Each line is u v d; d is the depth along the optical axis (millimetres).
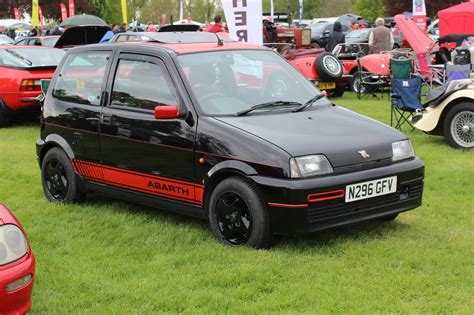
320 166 4770
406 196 5273
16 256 3533
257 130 5008
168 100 5473
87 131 6105
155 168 5520
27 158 9188
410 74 12188
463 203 6312
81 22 22094
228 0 11016
